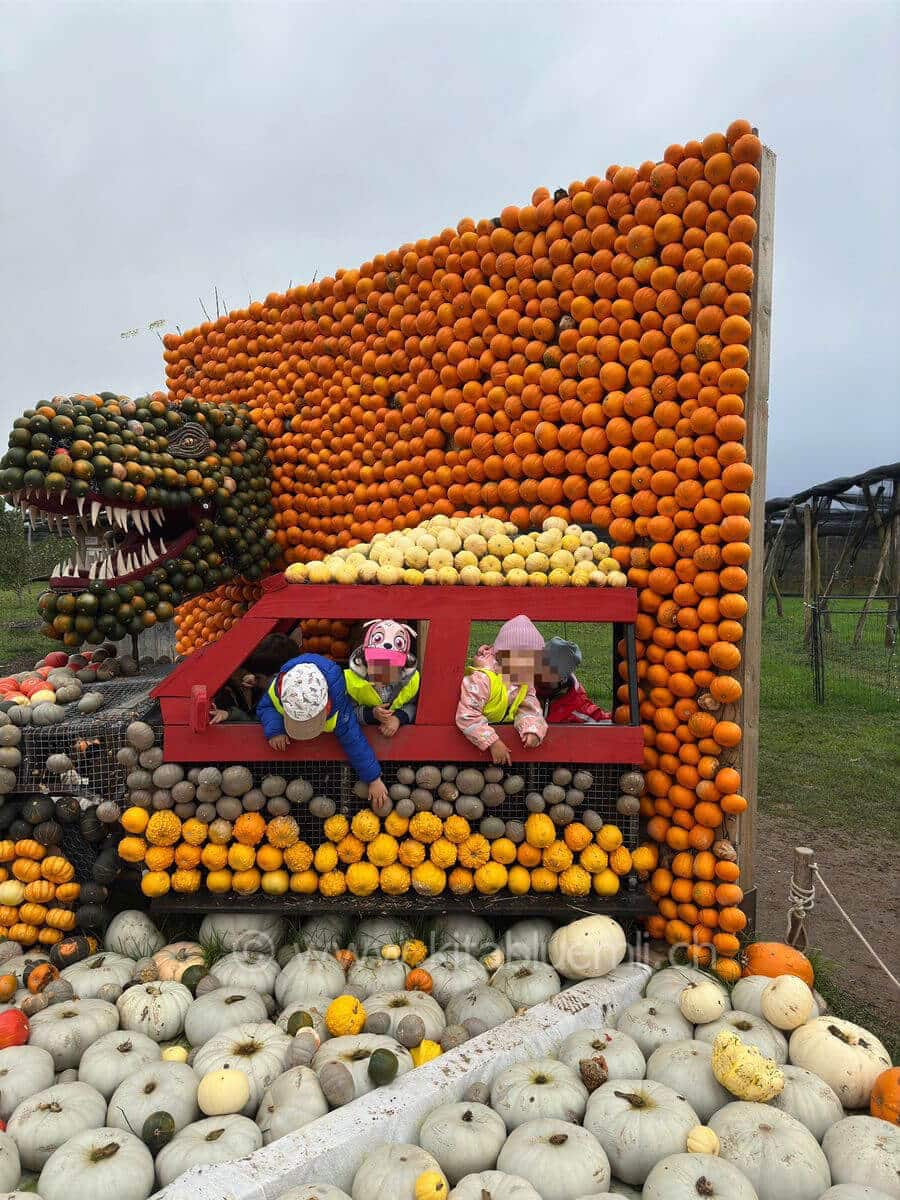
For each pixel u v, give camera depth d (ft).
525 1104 9.01
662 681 13.05
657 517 13.01
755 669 12.84
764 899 16.69
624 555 13.42
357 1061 9.36
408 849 12.10
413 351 17.04
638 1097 8.96
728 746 12.57
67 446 14.37
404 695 12.25
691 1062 9.66
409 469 17.02
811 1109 9.10
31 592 75.66
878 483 41.81
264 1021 10.78
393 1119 8.63
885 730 29.07
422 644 16.84
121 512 14.97
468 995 11.14
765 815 21.42
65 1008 10.58
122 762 12.16
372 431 17.98
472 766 12.20
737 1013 10.71
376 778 11.76
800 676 38.09
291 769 12.43
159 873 12.15
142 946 12.56
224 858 12.11
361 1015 10.23
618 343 13.50
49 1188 7.83
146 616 15.78
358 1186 7.88
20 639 50.42
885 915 16.02
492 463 15.24
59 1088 9.21
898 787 23.39
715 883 12.59
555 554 13.30
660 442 12.98
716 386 12.41
